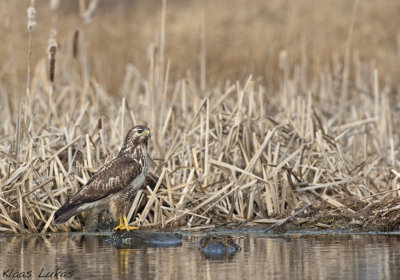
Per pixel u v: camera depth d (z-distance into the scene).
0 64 25.88
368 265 9.20
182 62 30.69
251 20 35.94
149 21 35.56
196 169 13.05
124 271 9.01
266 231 12.33
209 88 25.11
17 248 10.84
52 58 14.92
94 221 12.94
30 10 14.38
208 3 38.97
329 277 8.54
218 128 14.70
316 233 12.17
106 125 16.73
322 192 13.73
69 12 34.16
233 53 31.67
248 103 15.40
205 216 13.00
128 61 29.06
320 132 14.49
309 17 36.28
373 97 22.55
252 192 12.91
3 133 18.09
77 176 13.09
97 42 29.84
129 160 12.23
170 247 10.91
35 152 14.41
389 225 12.45
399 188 12.93
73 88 17.56
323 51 32.62
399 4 37.12
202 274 8.77
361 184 13.77
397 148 16.62
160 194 13.03
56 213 11.59
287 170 13.44
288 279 8.45
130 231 11.95
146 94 18.61
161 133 15.38
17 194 12.77
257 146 13.88
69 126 15.57
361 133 16.67
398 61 31.42
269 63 28.50
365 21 36.09
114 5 36.81
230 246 10.41
